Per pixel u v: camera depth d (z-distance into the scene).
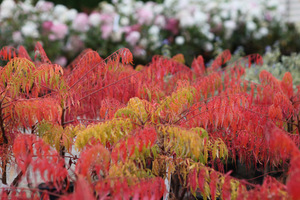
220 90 2.38
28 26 5.67
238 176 2.37
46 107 1.70
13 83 1.68
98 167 1.33
